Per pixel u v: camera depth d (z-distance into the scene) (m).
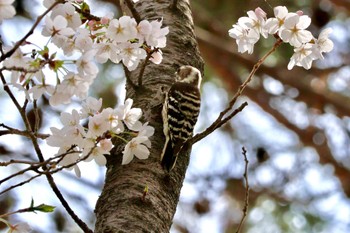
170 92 8.38
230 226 14.76
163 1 9.45
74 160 6.36
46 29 6.04
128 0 7.54
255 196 15.11
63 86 6.00
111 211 6.77
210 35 15.25
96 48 6.45
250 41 7.27
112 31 6.49
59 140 6.29
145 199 6.82
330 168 15.57
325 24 15.39
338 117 15.99
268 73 15.28
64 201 6.20
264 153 15.44
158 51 7.10
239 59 15.13
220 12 15.52
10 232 5.95
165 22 9.15
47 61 5.88
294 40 7.01
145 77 8.44
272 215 14.84
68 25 6.33
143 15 9.30
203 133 7.15
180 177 7.62
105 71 13.80
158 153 7.56
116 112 6.41
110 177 7.21
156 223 6.74
